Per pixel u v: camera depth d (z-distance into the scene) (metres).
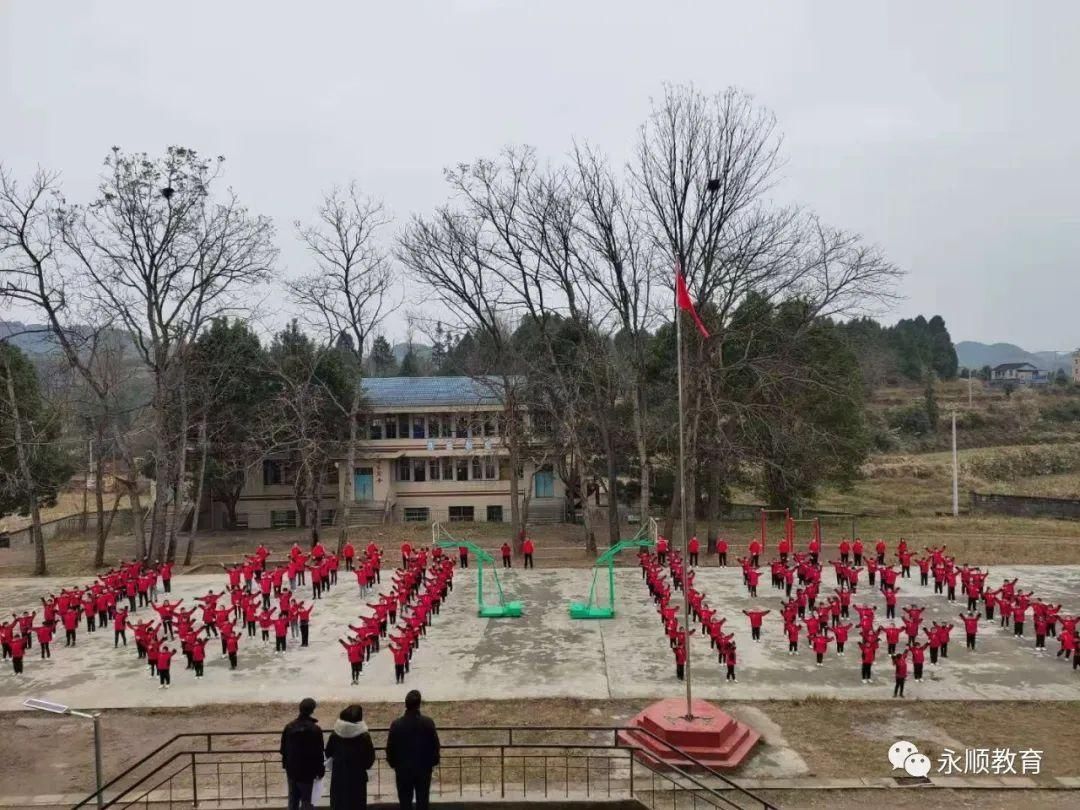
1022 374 153.38
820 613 19.75
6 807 11.83
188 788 12.20
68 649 20.28
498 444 42.16
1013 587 22.08
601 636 20.67
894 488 57.62
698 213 30.55
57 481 43.34
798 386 37.34
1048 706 15.31
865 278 33.56
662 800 11.66
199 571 31.59
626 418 41.44
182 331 31.66
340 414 45.03
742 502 55.97
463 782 12.21
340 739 9.25
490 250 37.72
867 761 12.93
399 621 22.36
